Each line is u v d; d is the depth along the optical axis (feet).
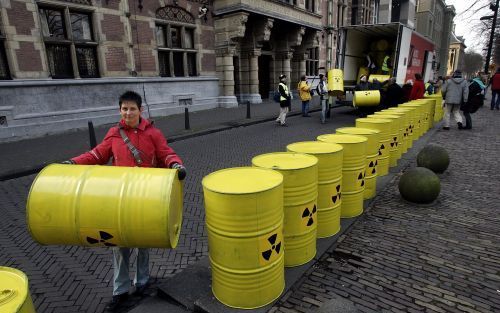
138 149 8.34
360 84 40.96
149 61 43.65
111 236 7.08
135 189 7.01
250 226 7.75
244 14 50.26
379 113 22.44
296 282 9.41
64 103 35.50
